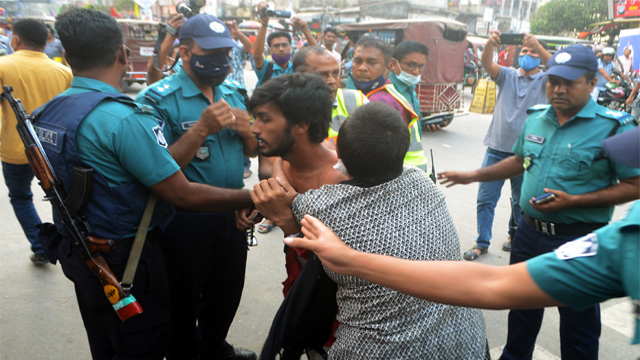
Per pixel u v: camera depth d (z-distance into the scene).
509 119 3.67
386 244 1.17
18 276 3.18
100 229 1.49
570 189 1.98
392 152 1.19
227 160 1.97
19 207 3.16
